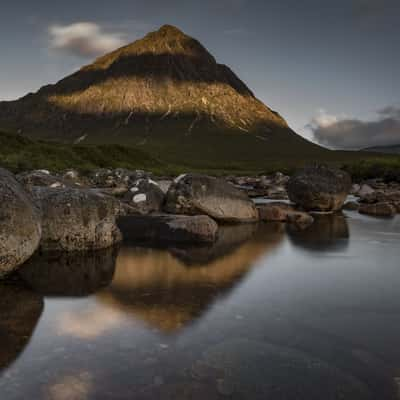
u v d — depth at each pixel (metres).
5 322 4.38
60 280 6.12
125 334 4.12
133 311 4.82
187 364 3.52
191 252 8.51
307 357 3.71
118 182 30.69
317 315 4.83
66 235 7.97
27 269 6.70
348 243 10.06
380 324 4.57
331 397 3.08
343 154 185.12
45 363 3.47
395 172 39.50
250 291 5.78
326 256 8.46
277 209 13.99
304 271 7.09
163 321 4.50
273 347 3.90
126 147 77.94
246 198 13.52
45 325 4.31
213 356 3.67
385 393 3.15
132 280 6.21
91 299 5.25
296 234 11.35
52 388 3.10
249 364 3.54
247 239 10.38
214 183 12.79
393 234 11.60
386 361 3.67
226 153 191.88
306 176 17.94
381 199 20.52
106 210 8.69
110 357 3.61
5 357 3.56
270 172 68.94
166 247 8.95
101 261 7.47
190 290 5.74
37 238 6.46
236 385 3.21
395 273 7.02
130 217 10.27
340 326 4.49
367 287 6.11
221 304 5.16
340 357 3.73
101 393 3.06
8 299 5.18
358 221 14.51
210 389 3.14
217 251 8.68
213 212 12.49
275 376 3.36
